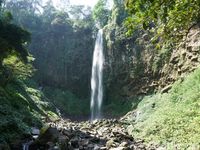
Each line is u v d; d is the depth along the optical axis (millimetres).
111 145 14773
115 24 50219
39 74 57281
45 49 59094
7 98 21188
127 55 45844
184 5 6250
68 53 57531
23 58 29594
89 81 54500
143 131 19453
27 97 32000
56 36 60219
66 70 56562
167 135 16609
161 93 30922
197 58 29047
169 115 19281
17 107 21391
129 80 44406
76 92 55250
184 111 18484
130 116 30281
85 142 15234
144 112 27234
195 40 29969
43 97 41062
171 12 6492
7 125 14570
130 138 17859
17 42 27531
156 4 6035
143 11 6184
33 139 14477
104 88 49438
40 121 21797
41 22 64250
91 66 54844
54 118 32500
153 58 40031
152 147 15031
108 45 50562
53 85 56750
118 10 50312
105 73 50250
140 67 42594
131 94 43219
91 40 56938
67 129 19688
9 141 13406
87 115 49969
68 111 50469
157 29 7965
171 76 34844
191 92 21562
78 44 57812
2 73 28656
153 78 39500
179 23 6852
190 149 13203
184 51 31906
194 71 26703
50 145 12742
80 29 59938
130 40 45656
